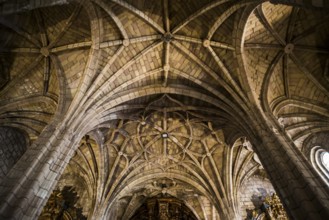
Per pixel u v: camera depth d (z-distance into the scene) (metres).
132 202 26.88
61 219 21.62
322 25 14.30
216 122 20.53
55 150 11.69
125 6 14.36
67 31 15.36
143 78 17.66
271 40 15.52
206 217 25.42
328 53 14.94
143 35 16.11
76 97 14.71
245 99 15.33
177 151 22.91
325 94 15.52
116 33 15.67
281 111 17.89
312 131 18.77
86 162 22.56
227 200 21.17
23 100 16.97
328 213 8.55
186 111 20.17
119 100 17.19
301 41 15.26
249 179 24.38
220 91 16.89
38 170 10.50
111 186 22.39
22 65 16.62
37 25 15.34
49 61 16.25
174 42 16.44
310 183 9.72
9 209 8.70
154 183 25.86
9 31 15.00
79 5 14.27
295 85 16.66
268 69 16.33
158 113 20.50
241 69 15.75
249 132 14.34
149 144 22.41
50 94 16.72
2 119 17.28
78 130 13.98
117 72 16.41
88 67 15.38
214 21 15.27
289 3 7.71
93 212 20.61
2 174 17.62
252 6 13.34
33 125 18.95
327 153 19.09
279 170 11.01
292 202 9.91
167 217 26.72
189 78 17.42
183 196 26.97
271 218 20.95
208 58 16.69
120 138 21.95
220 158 22.58
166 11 15.45
